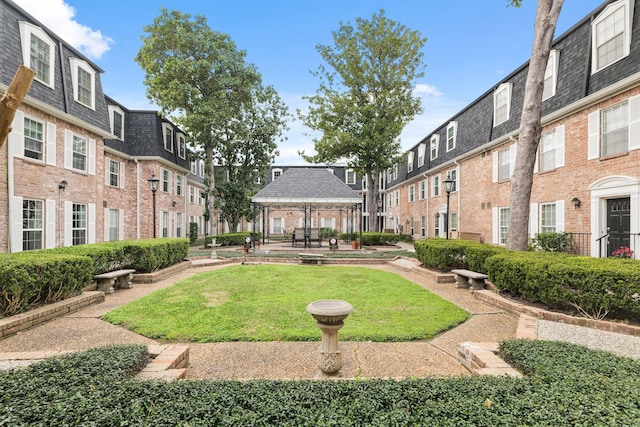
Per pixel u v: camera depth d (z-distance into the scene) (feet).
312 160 69.97
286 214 108.27
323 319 11.03
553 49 36.94
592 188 31.55
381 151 67.77
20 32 32.89
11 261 16.80
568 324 15.60
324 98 67.82
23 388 7.21
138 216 60.80
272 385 7.64
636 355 11.75
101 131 44.65
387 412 6.36
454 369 11.84
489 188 49.80
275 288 25.25
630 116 27.94
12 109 7.06
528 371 9.00
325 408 6.48
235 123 67.56
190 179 83.97
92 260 21.94
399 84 64.90
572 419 6.01
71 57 40.50
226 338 14.69
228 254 49.78
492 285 24.68
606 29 30.32
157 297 22.17
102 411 6.27
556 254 21.67
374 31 63.52
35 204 35.06
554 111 35.40
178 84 57.52
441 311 19.11
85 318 17.71
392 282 28.30
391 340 14.64
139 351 10.12
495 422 5.94
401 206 96.63
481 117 52.85
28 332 15.35
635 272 14.55
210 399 6.80
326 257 44.21
